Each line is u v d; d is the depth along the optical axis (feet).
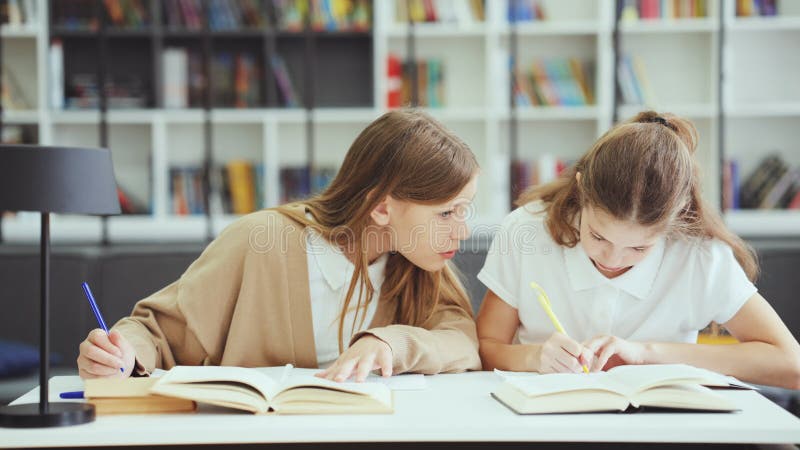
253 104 12.66
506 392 3.75
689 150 4.92
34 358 7.50
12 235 11.95
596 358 4.46
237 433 3.25
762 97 12.86
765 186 12.30
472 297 7.30
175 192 12.49
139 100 12.46
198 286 4.84
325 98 13.28
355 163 4.87
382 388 3.77
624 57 12.26
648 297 5.14
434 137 4.63
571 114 12.34
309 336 4.91
